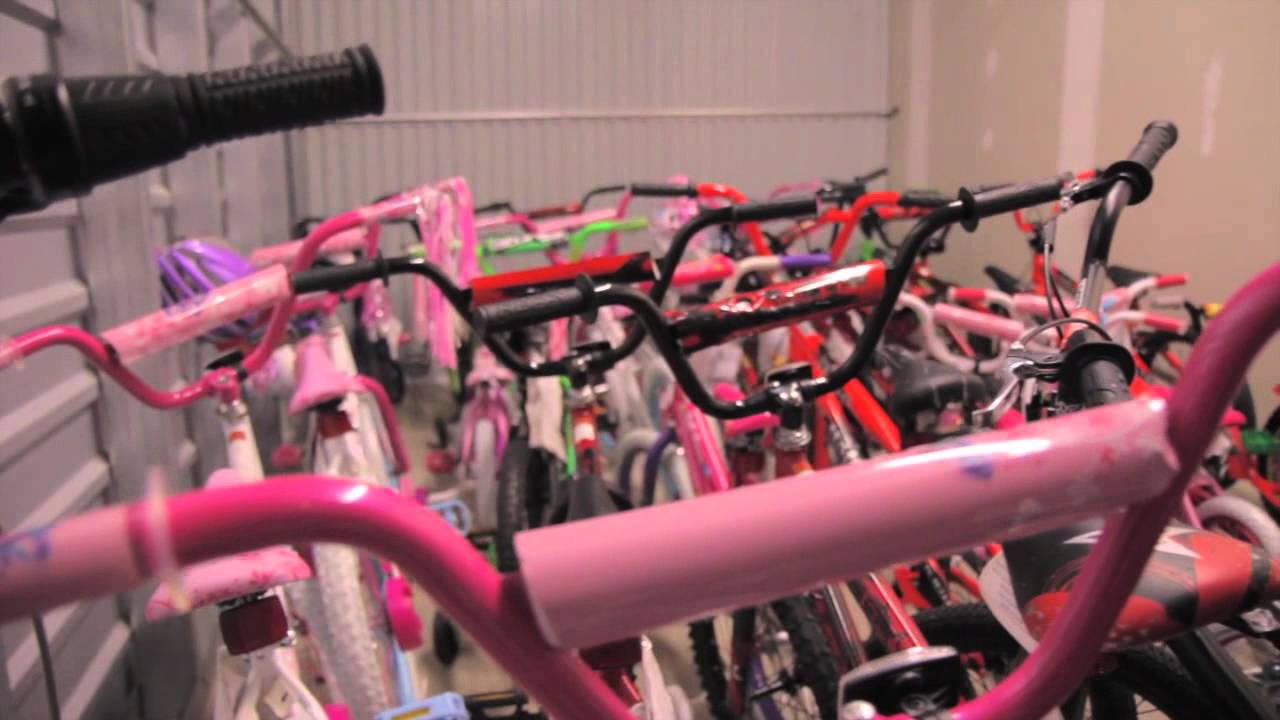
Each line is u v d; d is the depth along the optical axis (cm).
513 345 235
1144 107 312
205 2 289
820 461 167
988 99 412
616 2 464
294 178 433
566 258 418
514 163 468
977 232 422
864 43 495
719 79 482
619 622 44
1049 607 70
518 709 163
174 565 39
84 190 49
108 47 156
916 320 259
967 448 47
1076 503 47
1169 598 66
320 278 117
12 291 141
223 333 198
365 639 118
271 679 97
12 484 139
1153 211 308
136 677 180
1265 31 261
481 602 45
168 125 49
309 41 437
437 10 447
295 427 352
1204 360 47
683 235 121
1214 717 90
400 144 455
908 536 45
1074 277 310
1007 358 88
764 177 499
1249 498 253
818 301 97
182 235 248
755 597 45
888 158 509
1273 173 261
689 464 159
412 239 454
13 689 128
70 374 163
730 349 223
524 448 203
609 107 472
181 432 222
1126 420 48
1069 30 350
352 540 43
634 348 128
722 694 156
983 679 119
